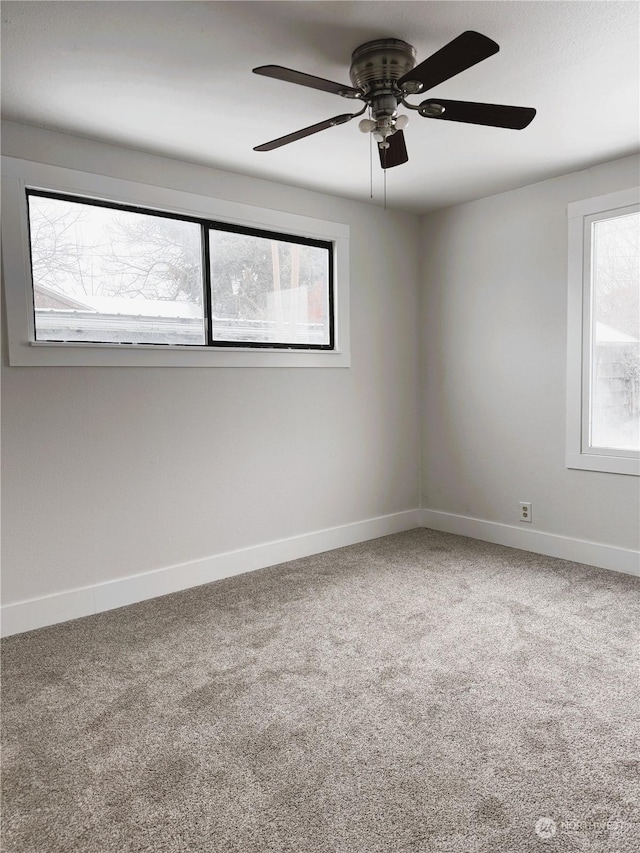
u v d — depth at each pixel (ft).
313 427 12.80
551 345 12.15
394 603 9.93
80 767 5.90
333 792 5.47
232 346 11.50
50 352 9.17
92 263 9.75
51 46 6.71
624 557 11.21
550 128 9.33
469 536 14.07
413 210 14.16
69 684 7.48
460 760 5.87
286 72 5.74
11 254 8.74
